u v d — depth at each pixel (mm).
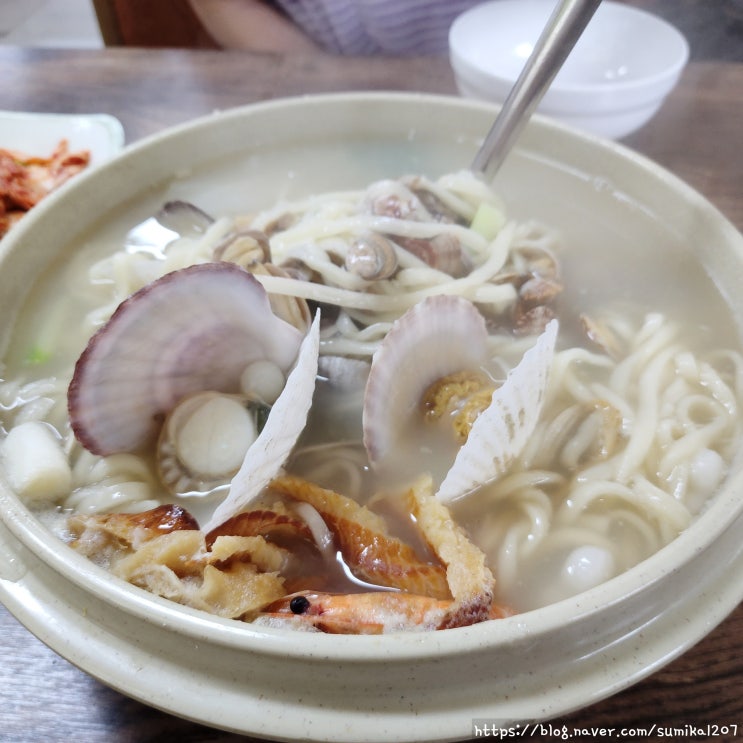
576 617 190
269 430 225
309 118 402
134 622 198
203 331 260
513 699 192
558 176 389
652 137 456
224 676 194
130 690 196
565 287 343
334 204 360
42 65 522
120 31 792
